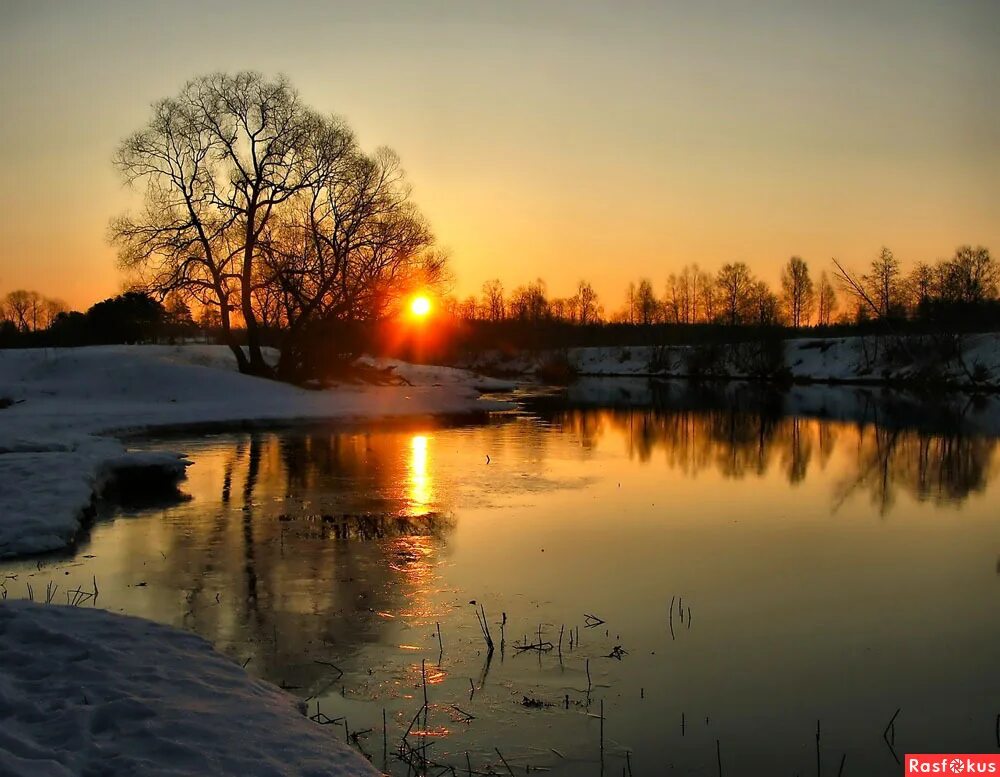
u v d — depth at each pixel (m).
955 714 6.99
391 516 14.07
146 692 5.85
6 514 12.38
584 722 6.71
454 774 5.88
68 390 33.59
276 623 8.79
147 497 15.70
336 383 41.34
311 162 36.66
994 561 11.74
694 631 8.80
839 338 70.88
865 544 12.66
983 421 33.31
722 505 15.56
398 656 7.96
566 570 10.96
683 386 60.66
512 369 77.56
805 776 5.98
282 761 5.02
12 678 5.96
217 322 42.97
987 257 60.09
